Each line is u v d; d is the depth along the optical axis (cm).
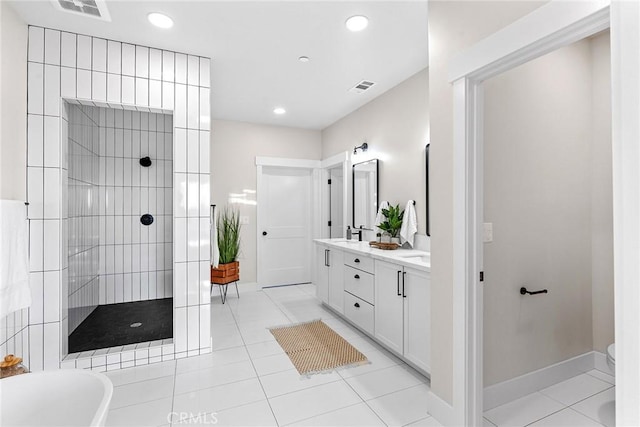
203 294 262
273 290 469
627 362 32
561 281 217
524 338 201
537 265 205
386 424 176
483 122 177
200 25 220
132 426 173
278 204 496
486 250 183
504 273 191
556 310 215
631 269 31
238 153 461
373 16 211
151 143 408
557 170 214
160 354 248
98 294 379
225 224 412
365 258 288
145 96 246
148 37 234
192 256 258
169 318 331
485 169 182
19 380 104
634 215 31
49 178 221
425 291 214
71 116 285
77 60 228
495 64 146
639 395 31
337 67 288
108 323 316
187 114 259
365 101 380
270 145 480
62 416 105
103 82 234
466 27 160
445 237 175
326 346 275
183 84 258
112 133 390
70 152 283
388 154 345
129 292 397
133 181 399
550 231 211
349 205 424
